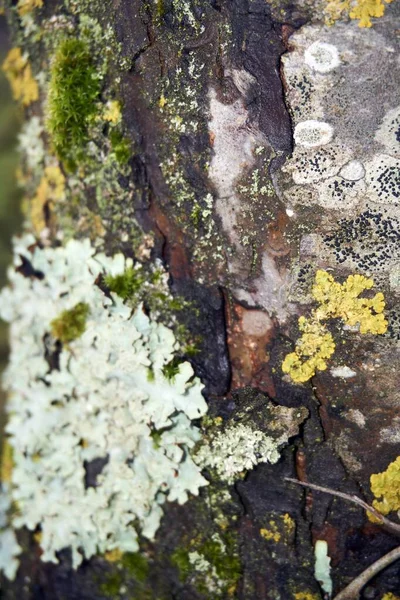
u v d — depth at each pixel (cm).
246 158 26
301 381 27
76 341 28
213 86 26
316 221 26
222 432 27
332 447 27
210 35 26
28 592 31
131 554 29
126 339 28
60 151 28
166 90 26
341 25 25
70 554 30
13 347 30
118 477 28
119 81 27
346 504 27
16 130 36
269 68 26
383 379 26
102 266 28
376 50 25
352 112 25
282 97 26
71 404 29
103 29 27
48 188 29
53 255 29
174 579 29
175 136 27
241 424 27
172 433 28
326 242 26
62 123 28
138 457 28
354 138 25
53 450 29
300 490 27
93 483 29
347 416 27
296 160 26
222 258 27
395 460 27
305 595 28
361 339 26
